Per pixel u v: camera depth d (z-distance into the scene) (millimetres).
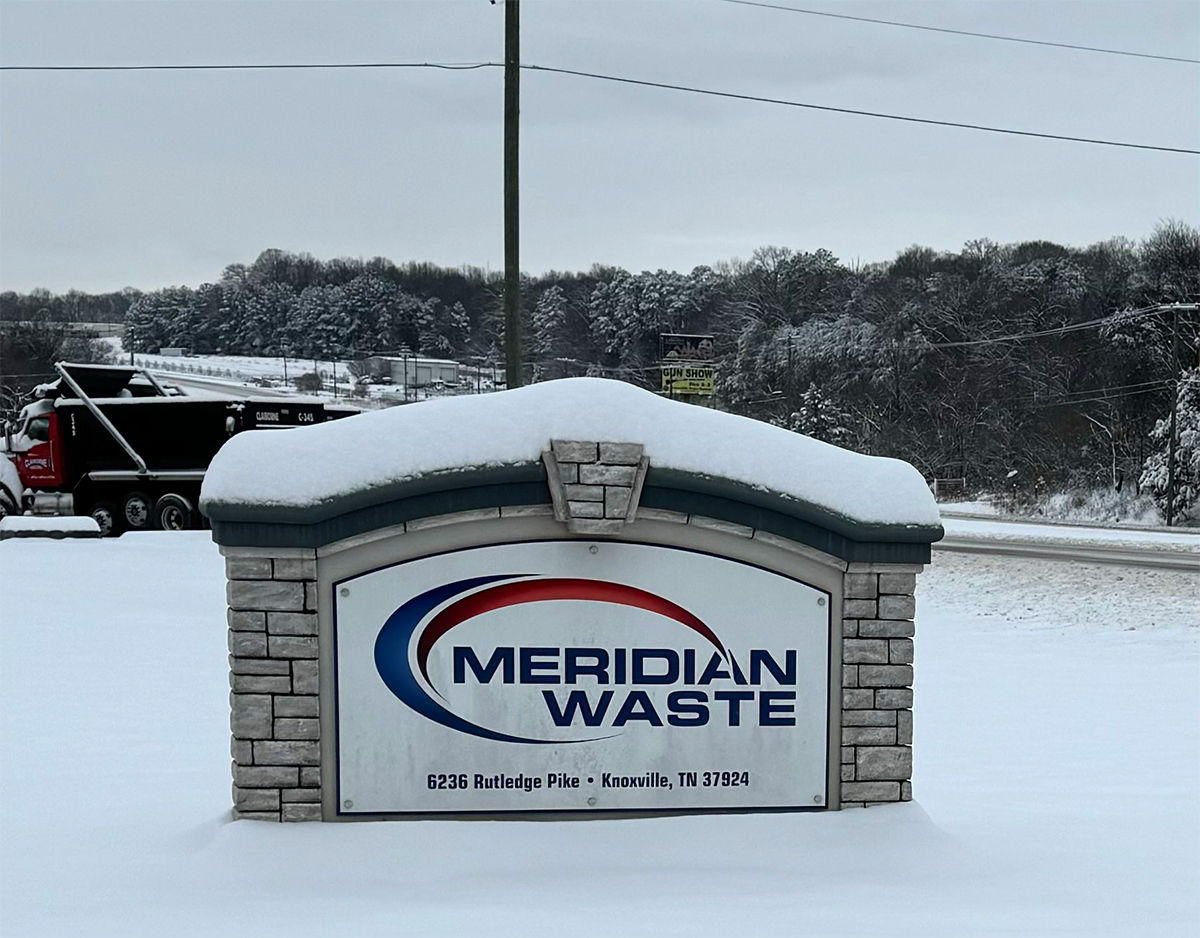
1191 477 44938
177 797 6500
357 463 5199
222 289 135250
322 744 5285
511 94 17750
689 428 5422
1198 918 4641
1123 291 64375
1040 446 56094
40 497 25125
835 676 5520
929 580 21641
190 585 16344
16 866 5125
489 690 5352
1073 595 19078
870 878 5055
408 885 4844
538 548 5359
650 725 5430
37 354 99062
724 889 4828
